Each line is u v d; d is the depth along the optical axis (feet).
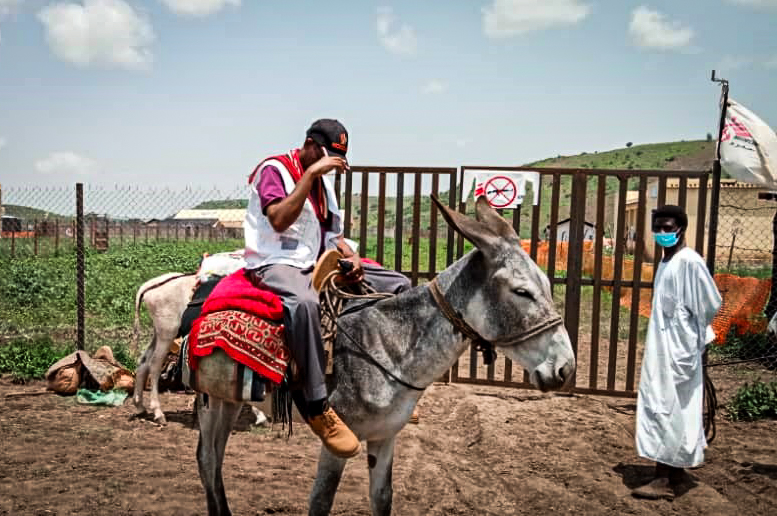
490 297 11.54
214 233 115.75
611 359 27.94
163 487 18.12
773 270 36.37
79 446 21.66
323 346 11.62
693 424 18.06
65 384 27.94
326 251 12.13
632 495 18.30
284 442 22.84
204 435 13.02
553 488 18.52
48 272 55.77
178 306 25.02
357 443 11.48
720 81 25.99
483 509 17.20
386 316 12.19
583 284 27.96
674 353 18.25
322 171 11.47
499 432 23.13
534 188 27.94
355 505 17.19
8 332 37.68
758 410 25.67
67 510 16.35
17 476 18.65
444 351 11.89
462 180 28.35
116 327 41.27
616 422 24.85
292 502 17.22
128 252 84.48
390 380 11.94
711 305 18.15
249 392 11.68
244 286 12.35
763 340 36.01
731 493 18.60
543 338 11.30
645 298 54.13
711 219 25.90
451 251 28.04
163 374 29.66
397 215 28.99
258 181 12.32
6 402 26.71
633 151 502.38
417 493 18.08
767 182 25.68
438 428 24.18
